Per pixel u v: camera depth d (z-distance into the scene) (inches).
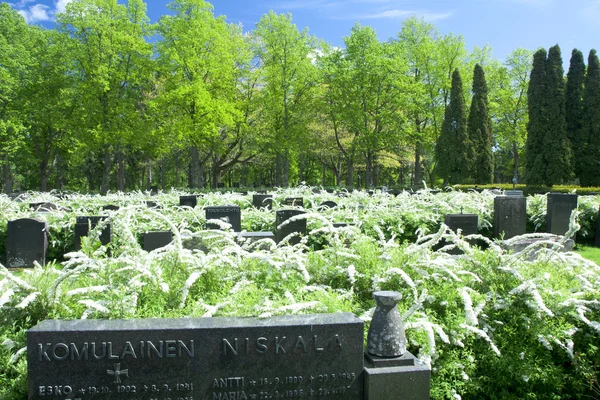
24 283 147.4
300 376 120.3
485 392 158.9
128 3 1293.1
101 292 151.2
